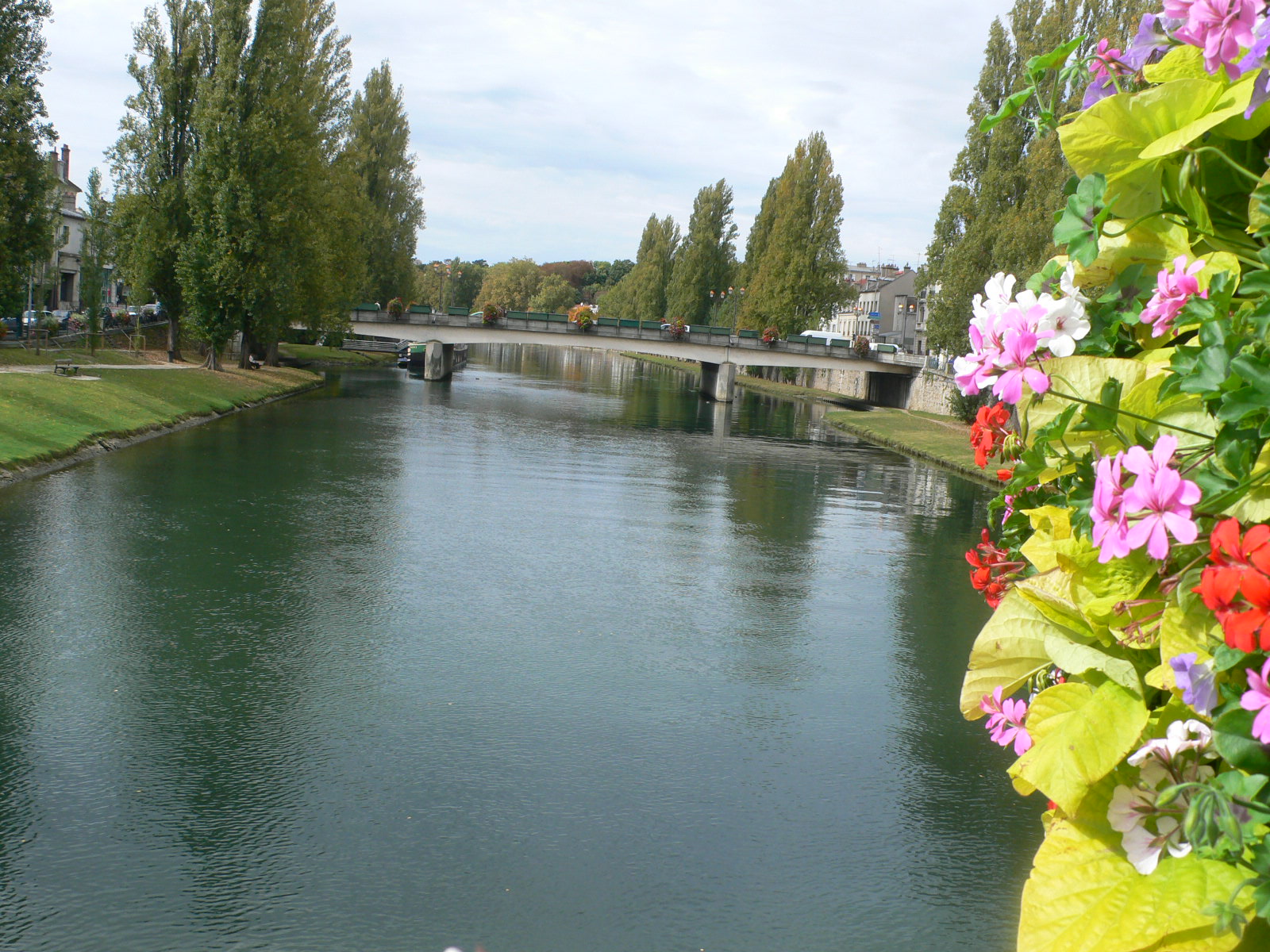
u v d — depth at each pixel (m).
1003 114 3.02
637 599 13.93
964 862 6.88
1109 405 2.32
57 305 82.75
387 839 6.81
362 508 19.70
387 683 9.88
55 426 24.94
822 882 6.53
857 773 8.38
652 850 6.87
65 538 15.30
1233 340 2.06
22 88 35.31
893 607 14.35
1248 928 2.23
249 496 20.11
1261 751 1.90
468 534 17.78
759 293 84.19
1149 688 2.57
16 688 9.22
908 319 121.56
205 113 42.88
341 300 58.38
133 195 46.12
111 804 7.10
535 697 9.75
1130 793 2.31
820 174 81.38
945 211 48.50
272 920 5.78
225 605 12.27
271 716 8.87
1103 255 2.64
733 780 8.09
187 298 44.91
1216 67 2.13
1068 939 2.30
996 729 2.84
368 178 71.75
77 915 5.74
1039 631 2.77
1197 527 1.99
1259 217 2.21
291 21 44.34
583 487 24.83
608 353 182.62
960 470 34.25
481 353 134.12
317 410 40.75
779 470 31.42
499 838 6.92
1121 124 2.42
